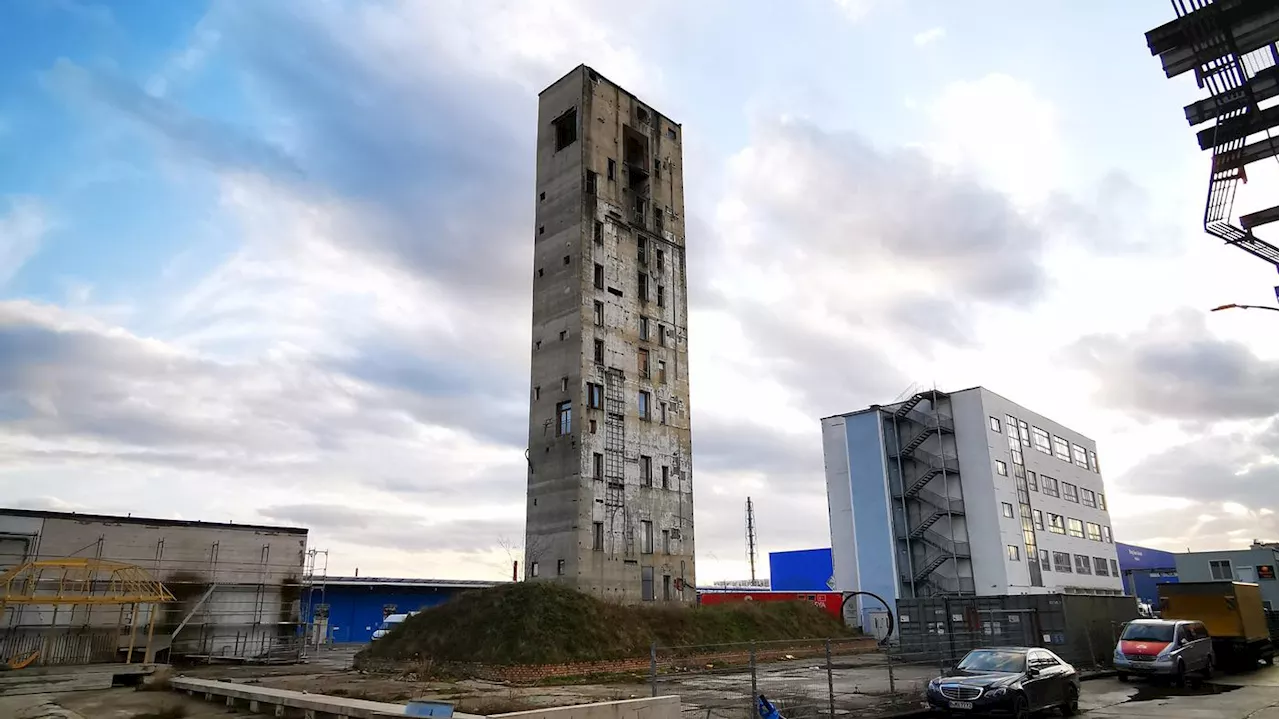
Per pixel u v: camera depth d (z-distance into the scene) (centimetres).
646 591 4459
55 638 3962
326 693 2494
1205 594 3412
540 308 4819
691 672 3359
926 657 3072
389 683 2894
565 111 5116
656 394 4928
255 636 4616
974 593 5841
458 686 2778
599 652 3366
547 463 4472
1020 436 6656
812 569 8331
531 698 2319
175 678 2811
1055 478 7081
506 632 3338
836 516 6612
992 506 5916
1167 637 2908
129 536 4366
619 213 5025
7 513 4044
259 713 2148
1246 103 1927
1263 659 3650
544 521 4388
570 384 4494
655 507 4678
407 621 3762
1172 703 2366
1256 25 1750
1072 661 3281
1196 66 1864
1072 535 7062
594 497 4319
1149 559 10681
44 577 4034
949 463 6153
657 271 5200
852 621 5978
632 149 5400
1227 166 2094
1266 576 6744
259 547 4769
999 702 1947
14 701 2438
